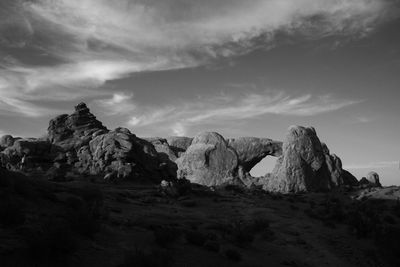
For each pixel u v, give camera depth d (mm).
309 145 79938
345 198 66688
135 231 23250
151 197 42812
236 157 85125
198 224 30344
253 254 24609
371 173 86500
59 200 24219
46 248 14852
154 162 63406
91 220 19875
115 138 59594
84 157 59312
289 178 75938
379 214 50000
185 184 50688
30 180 26312
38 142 61594
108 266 16000
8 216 17234
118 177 54781
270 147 95875
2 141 68938
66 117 67250
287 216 42406
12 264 13789
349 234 36750
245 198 53688
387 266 29453
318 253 29188
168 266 16953
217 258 21234
